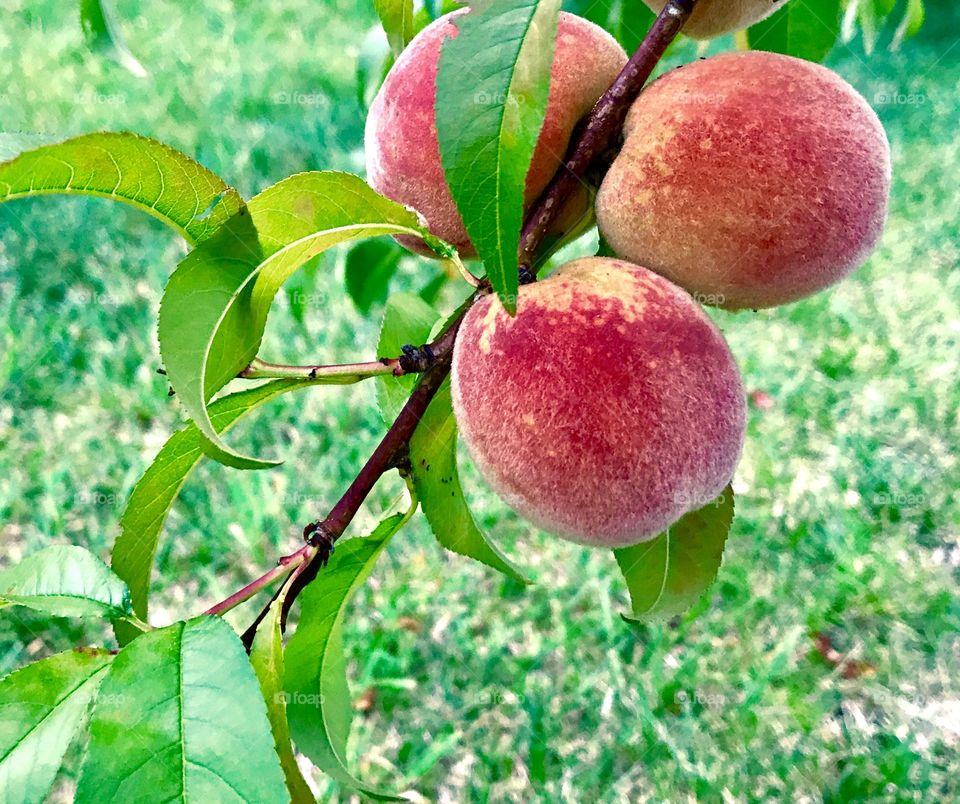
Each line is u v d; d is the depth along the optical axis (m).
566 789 0.43
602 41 0.21
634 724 0.45
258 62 1.05
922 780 0.42
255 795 0.14
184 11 1.19
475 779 0.44
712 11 0.21
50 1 1.16
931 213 0.82
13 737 0.15
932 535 0.55
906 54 1.00
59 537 0.55
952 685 0.46
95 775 0.14
